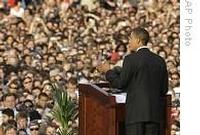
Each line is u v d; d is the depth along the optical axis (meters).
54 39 60.78
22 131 41.00
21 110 43.53
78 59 54.78
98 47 58.44
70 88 47.25
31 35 61.75
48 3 69.44
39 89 46.56
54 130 39.53
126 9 68.62
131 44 26.08
